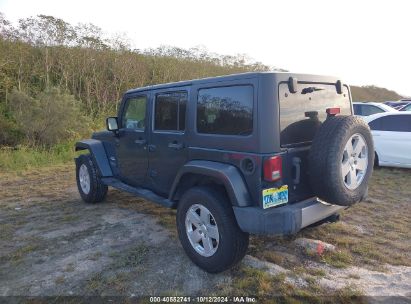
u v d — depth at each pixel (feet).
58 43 47.93
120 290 10.32
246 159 10.04
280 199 10.07
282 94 10.09
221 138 10.78
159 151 13.73
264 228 9.58
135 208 18.11
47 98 36.19
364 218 16.22
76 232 14.89
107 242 13.75
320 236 13.99
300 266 11.49
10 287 10.64
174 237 14.07
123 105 16.19
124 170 16.65
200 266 11.20
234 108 10.49
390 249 12.91
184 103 12.37
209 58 74.28
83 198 19.36
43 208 18.56
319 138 9.95
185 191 12.55
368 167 10.95
